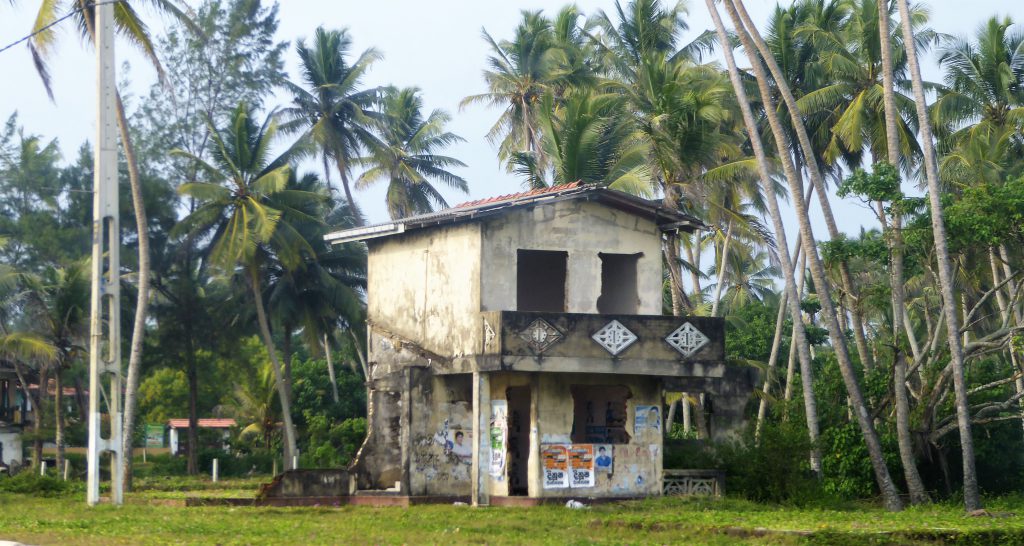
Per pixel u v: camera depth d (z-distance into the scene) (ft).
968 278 144.66
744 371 116.16
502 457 101.60
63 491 119.34
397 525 81.66
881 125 141.08
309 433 207.41
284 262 168.76
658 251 109.19
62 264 187.42
